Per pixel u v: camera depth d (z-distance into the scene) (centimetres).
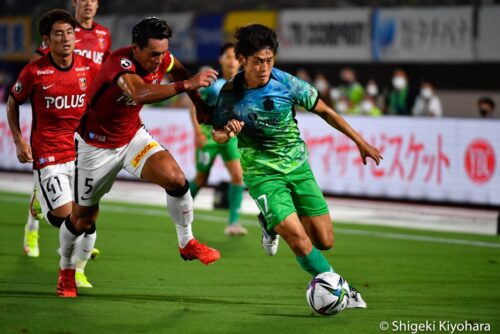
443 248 3584
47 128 2627
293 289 2667
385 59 7288
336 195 4988
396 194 4809
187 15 8131
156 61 2214
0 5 9400
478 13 6856
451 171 4638
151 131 5619
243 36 2142
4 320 2083
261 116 2206
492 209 4512
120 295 2477
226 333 2012
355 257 3338
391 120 4822
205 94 3597
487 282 2833
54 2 8906
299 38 7681
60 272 2441
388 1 7812
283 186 2228
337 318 2206
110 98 2253
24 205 4716
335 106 6825
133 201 5050
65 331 1986
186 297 2478
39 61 2597
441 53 7038
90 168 2358
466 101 7494
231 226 3847
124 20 8381
